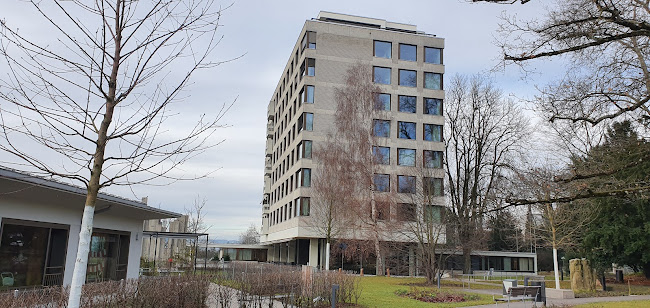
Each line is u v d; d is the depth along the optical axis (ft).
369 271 142.41
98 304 27.91
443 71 158.71
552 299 68.08
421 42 159.33
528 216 99.35
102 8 18.26
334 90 149.38
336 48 152.66
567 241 95.09
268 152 229.66
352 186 111.55
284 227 159.12
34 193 40.11
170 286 37.06
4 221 40.27
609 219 96.78
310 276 51.01
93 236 55.62
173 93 20.24
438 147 151.23
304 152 143.43
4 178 31.91
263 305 48.08
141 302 31.86
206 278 45.42
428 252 97.25
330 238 114.32
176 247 143.33
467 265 147.43
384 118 124.36
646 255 91.86
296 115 156.56
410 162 148.36
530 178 55.57
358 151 116.47
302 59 155.12
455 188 158.20
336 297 52.80
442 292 69.62
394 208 108.68
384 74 154.20
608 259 96.73
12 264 41.27
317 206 128.47
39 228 45.06
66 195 41.88
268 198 226.38
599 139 42.60
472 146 158.61
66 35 18.02
